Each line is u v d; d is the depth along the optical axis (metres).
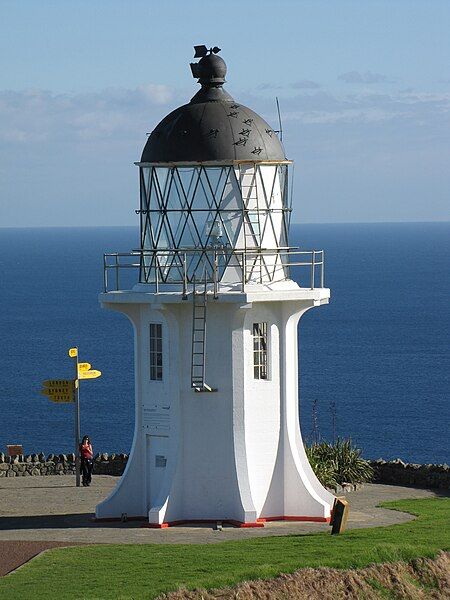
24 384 105.25
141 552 32.75
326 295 39.03
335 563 31.58
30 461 48.78
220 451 38.19
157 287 37.78
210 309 37.97
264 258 38.56
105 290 39.31
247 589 29.70
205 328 37.88
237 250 38.00
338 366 117.31
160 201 38.66
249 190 38.12
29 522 38.78
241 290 37.69
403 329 151.62
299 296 38.09
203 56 39.41
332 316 170.25
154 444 39.06
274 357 38.66
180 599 28.81
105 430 82.56
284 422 38.75
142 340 39.19
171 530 37.16
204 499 38.25
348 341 139.12
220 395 38.06
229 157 37.75
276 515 38.72
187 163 37.94
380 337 142.88
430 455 73.50
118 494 39.09
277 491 38.72
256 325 38.34
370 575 31.53
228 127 38.06
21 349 132.00
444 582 32.31
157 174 38.72
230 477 38.09
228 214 38.03
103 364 118.44
